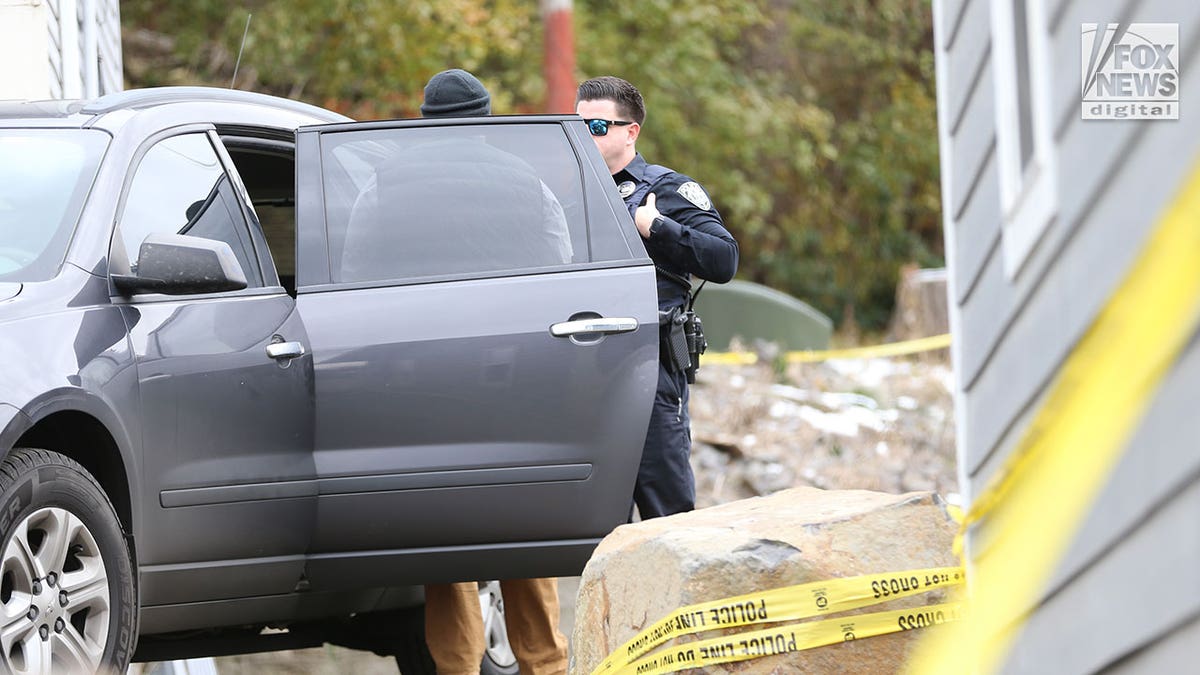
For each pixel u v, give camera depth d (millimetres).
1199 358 3789
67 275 7773
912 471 21656
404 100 35938
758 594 6652
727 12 46938
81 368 7367
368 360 8812
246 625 9055
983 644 5996
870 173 53000
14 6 13633
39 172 8344
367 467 8750
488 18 37094
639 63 43906
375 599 9578
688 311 10523
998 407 6285
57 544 7152
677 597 6707
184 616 8281
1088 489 4551
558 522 8961
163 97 9281
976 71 6574
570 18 32219
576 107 10992
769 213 52781
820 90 54406
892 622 6633
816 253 54312
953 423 24297
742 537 6820
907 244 55531
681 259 10273
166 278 7945
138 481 7746
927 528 6922
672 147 45312
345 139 9391
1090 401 4359
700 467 20656
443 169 9352
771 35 52688
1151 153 4172
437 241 9180
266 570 8500
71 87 14578
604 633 7461
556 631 10469
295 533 8609
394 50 35438
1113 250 4492
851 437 22891
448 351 8852
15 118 8812
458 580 8953
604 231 9352
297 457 8602
